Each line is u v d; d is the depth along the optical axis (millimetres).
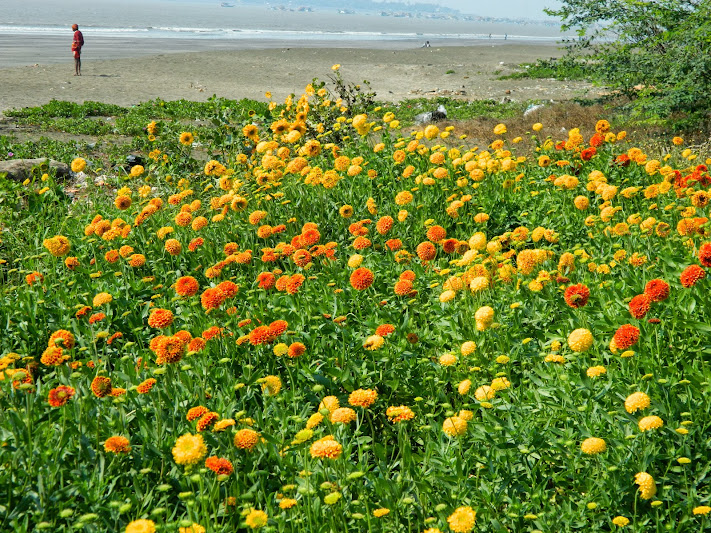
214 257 5543
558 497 2920
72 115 18188
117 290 4695
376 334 3766
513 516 2621
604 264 4410
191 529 2254
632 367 3193
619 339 3100
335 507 2609
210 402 3258
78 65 28781
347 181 6652
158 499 2797
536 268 4367
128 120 16953
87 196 7789
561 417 3076
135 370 3506
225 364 3559
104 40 56469
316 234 4754
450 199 6191
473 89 28531
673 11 11609
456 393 3680
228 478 2732
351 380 3531
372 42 79000
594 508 2641
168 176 7523
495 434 2955
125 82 27516
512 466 2930
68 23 104375
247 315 4164
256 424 3182
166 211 6559
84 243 5648
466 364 3666
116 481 2781
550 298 4086
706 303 3441
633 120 13086
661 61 11672
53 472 2631
